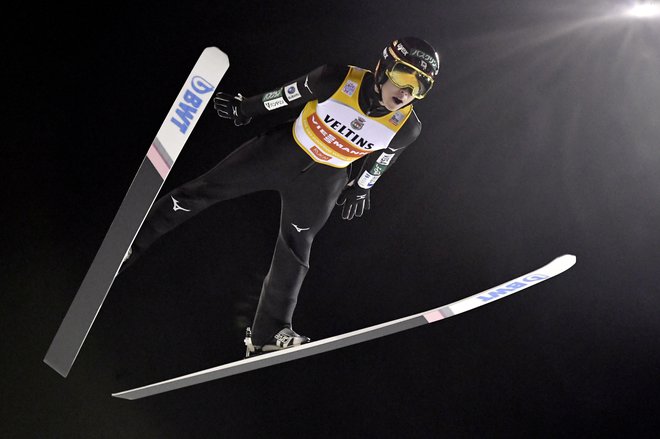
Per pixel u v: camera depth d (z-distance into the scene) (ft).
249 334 34.09
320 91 29.25
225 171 31.42
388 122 29.37
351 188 32.65
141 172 26.37
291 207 31.89
